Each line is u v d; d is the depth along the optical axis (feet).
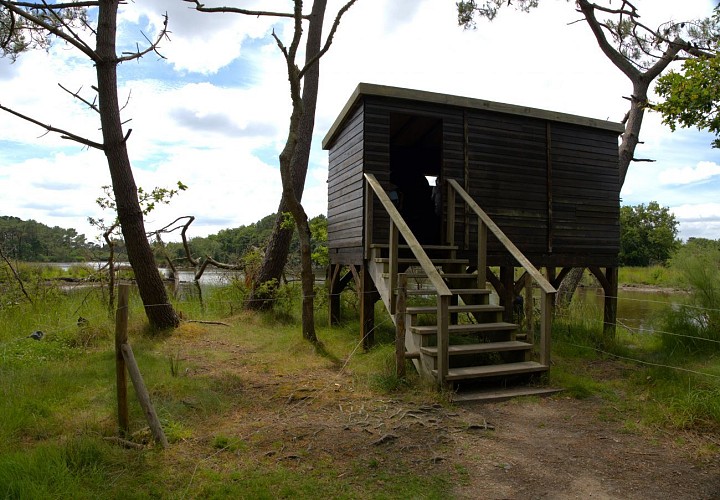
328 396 15.69
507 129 24.17
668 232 118.21
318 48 34.58
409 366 18.62
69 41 22.59
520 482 10.41
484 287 20.83
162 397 14.82
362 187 21.85
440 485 10.16
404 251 24.49
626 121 40.32
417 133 29.78
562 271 28.89
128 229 24.97
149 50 25.27
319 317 30.76
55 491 9.10
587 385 17.40
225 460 11.00
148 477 10.05
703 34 35.29
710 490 10.19
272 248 33.78
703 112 17.15
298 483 10.03
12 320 26.66
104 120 24.27
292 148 21.66
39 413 13.39
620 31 39.11
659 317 27.07
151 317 25.70
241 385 16.80
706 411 13.97
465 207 23.08
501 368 17.10
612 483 10.46
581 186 25.82
